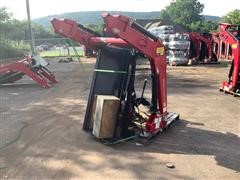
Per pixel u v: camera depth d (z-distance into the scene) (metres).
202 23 77.81
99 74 7.86
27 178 5.84
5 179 5.81
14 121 9.26
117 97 7.54
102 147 7.20
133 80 7.60
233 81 13.03
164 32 29.61
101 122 7.31
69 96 12.81
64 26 7.48
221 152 7.02
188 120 9.34
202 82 16.52
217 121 9.29
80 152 6.94
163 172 6.06
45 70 16.48
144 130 7.69
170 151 7.02
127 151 6.99
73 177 5.87
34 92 13.95
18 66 15.03
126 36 7.01
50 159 6.62
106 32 7.33
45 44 41.88
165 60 7.85
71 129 8.43
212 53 26.86
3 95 13.33
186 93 13.43
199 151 7.05
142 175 5.94
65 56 36.19
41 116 9.76
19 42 41.56
